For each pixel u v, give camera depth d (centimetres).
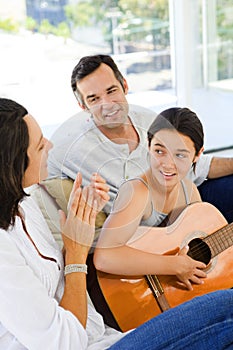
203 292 157
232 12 259
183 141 149
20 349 119
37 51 228
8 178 115
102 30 238
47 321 114
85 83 171
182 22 248
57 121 233
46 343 115
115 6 237
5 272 112
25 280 114
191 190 165
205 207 164
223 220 166
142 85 251
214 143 272
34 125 121
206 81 263
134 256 148
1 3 218
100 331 138
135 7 241
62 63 232
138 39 246
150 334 112
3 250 114
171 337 112
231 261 163
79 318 125
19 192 117
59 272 132
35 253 125
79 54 235
